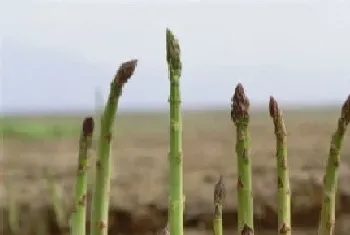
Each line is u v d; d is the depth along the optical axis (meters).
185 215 6.34
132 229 6.25
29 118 26.02
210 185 7.96
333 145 1.84
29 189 6.93
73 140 15.96
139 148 14.54
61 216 5.09
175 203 1.80
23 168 9.84
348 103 1.84
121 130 21.59
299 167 9.05
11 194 5.77
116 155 12.65
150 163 11.13
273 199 6.28
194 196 6.93
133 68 1.80
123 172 9.61
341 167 8.10
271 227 6.06
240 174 1.80
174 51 1.81
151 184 8.12
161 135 19.38
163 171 9.81
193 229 6.21
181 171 1.80
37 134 16.30
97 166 1.81
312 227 6.23
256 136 16.30
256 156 10.60
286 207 1.85
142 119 32.59
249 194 1.80
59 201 5.14
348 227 5.84
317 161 9.75
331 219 1.85
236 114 1.80
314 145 13.09
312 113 31.55
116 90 1.81
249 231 1.79
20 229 5.61
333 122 21.39
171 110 1.80
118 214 6.29
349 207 5.99
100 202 1.81
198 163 11.11
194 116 35.34
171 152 1.80
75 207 1.82
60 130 16.98
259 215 6.05
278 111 1.86
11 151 12.74
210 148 14.25
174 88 1.80
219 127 22.73
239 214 1.80
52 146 14.40
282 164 1.86
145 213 6.32
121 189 7.60
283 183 1.85
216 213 1.83
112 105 1.81
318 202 6.31
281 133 1.85
